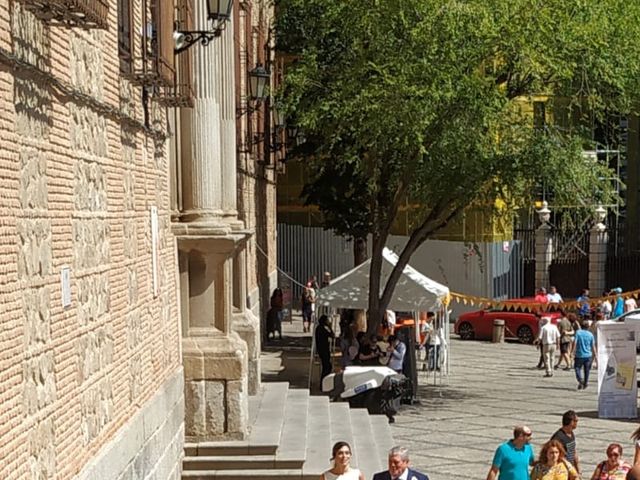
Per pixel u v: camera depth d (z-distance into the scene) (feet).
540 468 42.01
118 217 33.12
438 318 92.07
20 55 22.74
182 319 49.21
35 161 23.68
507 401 79.71
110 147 32.07
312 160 108.88
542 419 72.13
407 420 71.67
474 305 137.28
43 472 23.62
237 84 77.71
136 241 36.32
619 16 76.23
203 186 49.16
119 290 32.99
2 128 21.31
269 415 55.62
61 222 25.91
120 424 32.53
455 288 139.54
